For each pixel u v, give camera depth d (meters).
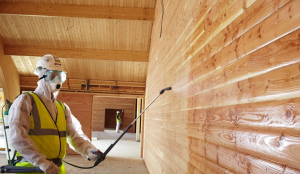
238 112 1.47
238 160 1.46
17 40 6.90
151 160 5.55
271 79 1.18
